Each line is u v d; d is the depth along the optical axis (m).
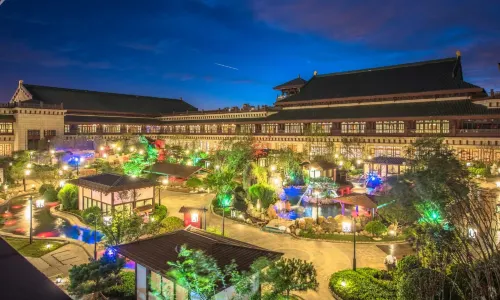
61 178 57.25
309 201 49.59
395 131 71.75
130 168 62.53
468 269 12.48
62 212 44.47
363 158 69.69
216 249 19.41
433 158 32.16
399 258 29.50
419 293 14.73
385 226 35.06
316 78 97.94
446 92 68.62
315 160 59.38
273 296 15.10
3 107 87.00
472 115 61.53
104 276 20.59
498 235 17.70
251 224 39.47
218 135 101.94
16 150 83.62
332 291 23.38
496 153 59.47
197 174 63.84
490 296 11.46
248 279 15.39
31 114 88.31
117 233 26.86
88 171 68.19
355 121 75.81
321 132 79.31
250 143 74.75
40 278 3.14
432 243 16.12
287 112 93.31
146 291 19.47
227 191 48.38
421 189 26.09
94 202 43.06
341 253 30.86
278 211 43.84
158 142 102.75
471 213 12.98
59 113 93.75
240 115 101.88
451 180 27.39
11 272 3.21
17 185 58.38
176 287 17.97
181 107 139.38
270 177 53.19
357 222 36.69
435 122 67.31
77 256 30.14
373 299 21.03
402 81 78.62
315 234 35.34
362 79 87.06
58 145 82.94
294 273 20.08
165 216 42.72
